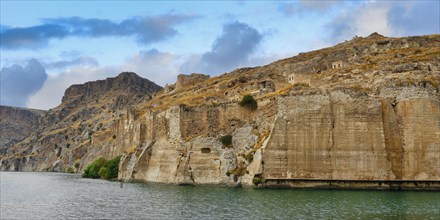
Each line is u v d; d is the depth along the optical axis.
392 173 92.56
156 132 131.00
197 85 175.75
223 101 124.62
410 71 103.81
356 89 97.56
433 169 91.62
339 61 137.38
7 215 64.31
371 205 68.19
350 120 95.12
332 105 96.50
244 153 106.31
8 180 165.50
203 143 112.38
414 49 132.75
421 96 94.25
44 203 78.44
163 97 183.12
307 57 162.50
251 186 98.38
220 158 109.06
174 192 92.12
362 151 93.62
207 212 63.25
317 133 95.81
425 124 93.31
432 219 55.72
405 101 94.81
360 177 92.88
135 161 135.62
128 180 131.62
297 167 95.38
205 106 118.69
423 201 73.00
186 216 60.31
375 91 97.38
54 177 192.25
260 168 97.19
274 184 95.75
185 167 112.12
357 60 133.25
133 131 157.25
